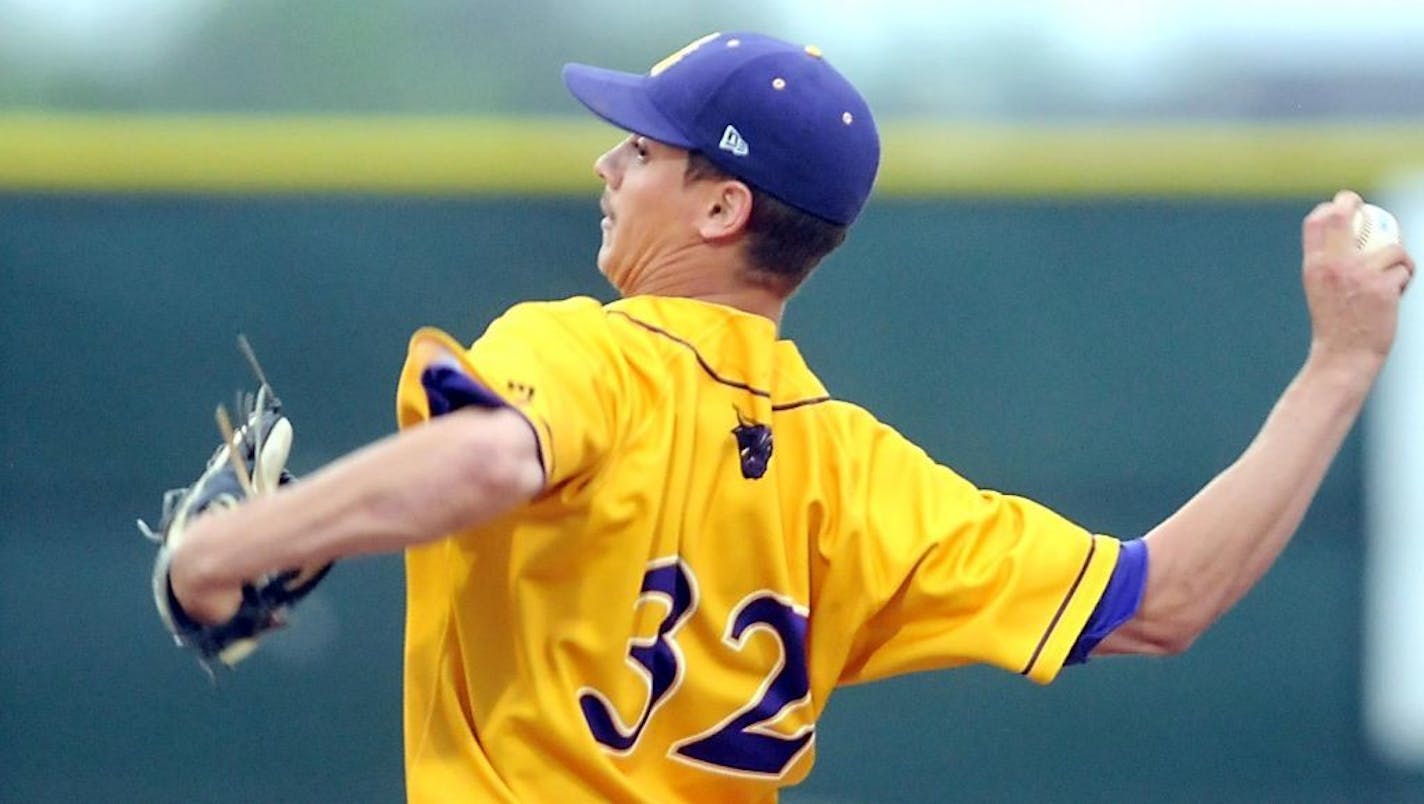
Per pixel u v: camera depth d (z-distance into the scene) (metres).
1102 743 23.62
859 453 9.97
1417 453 23.69
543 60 25.61
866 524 9.74
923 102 25.69
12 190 23.70
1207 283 23.84
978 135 23.97
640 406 9.04
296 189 23.81
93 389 23.66
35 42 25.58
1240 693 23.69
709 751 9.47
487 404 7.98
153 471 23.64
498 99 25.47
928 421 23.89
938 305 23.94
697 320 9.54
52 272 23.70
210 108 25.56
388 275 23.84
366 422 23.78
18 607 23.50
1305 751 23.66
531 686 9.01
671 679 9.31
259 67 25.55
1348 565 23.77
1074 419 23.86
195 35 25.62
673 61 9.90
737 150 9.57
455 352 8.12
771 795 9.98
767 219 9.67
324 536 7.79
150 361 23.69
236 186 23.80
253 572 7.88
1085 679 23.64
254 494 8.95
